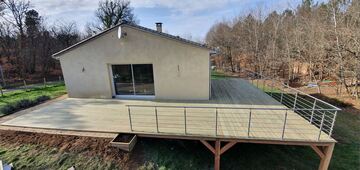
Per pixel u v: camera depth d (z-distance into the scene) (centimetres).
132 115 725
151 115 719
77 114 762
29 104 920
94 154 563
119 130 618
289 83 1772
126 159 555
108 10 3272
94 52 898
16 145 607
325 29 1355
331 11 1372
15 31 2506
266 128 593
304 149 719
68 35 3189
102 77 927
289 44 1850
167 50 830
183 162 591
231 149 712
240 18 2856
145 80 909
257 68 2328
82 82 956
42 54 2611
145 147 602
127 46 858
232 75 2352
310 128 589
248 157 674
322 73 1656
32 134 645
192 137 567
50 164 546
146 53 852
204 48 802
